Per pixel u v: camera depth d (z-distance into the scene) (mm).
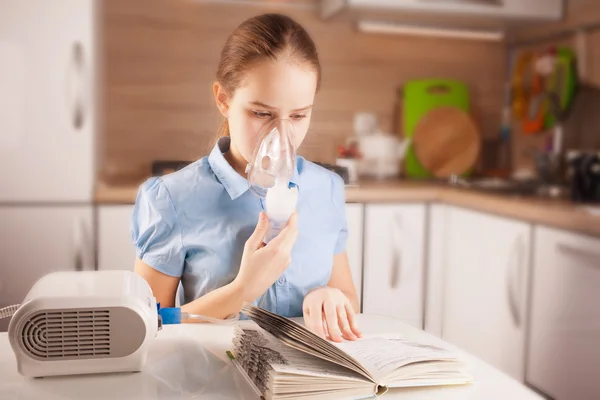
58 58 2295
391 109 3107
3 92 2271
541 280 2074
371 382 739
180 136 2854
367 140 2918
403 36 3080
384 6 2664
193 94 2855
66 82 2305
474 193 2396
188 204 1221
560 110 2844
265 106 1106
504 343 2242
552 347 2031
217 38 2863
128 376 806
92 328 791
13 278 2311
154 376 808
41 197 2318
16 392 750
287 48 1103
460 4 2738
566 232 1959
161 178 1258
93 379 793
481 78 3186
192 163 1280
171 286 1225
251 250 1042
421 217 2529
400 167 3021
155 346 917
